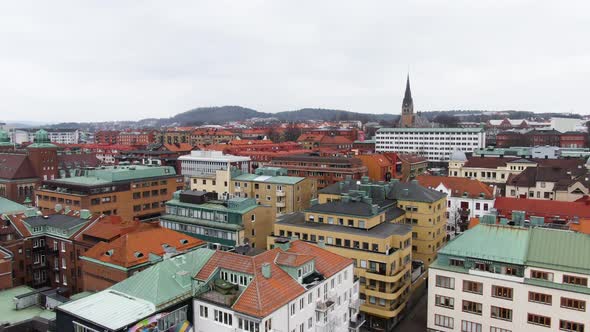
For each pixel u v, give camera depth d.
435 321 74.19
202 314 57.97
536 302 65.81
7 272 78.50
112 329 50.72
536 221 83.75
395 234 83.81
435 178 143.75
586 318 62.41
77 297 71.38
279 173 150.75
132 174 146.25
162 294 57.25
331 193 112.06
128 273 72.62
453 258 72.81
